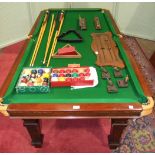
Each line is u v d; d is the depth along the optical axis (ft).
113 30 7.94
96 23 8.48
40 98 5.00
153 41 13.42
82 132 7.29
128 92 5.18
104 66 6.02
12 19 12.28
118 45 6.95
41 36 7.55
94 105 4.78
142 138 7.11
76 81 5.25
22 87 5.06
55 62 6.24
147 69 10.57
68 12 9.84
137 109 4.70
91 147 6.82
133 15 13.38
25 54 6.43
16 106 4.75
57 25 8.43
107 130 7.36
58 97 5.03
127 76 5.58
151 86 9.43
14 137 7.16
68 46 6.79
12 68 5.90
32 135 6.36
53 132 7.28
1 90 5.19
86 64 6.15
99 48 6.85
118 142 6.54
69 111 4.72
